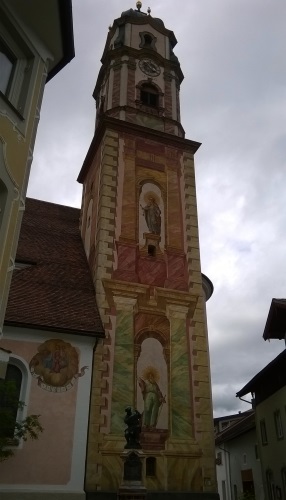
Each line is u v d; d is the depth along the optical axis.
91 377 18.44
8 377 17.39
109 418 18.09
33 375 17.53
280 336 26.52
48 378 17.70
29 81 13.75
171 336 20.97
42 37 14.62
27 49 13.98
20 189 12.43
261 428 30.91
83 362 18.55
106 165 24.92
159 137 27.25
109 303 20.77
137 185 25.00
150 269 22.50
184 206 25.41
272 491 28.47
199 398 19.91
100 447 17.36
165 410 19.20
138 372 19.56
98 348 19.25
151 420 18.78
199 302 22.34
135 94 29.22
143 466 17.72
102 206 23.44
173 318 21.47
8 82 13.32
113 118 26.48
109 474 16.98
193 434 19.06
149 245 23.30
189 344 21.06
